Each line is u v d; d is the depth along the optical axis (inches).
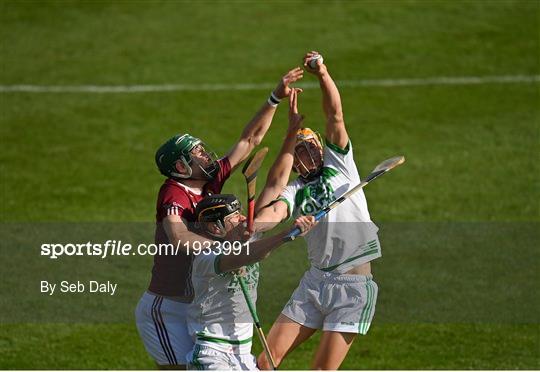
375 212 1892.2
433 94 2394.2
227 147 2151.8
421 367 1363.2
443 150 2142.0
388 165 1124.5
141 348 1427.2
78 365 1369.3
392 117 2284.7
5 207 1903.3
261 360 1173.1
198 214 1059.3
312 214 1151.6
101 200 1936.5
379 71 2504.9
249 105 2333.9
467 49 2608.3
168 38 2672.2
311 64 1123.3
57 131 2225.6
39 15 2792.8
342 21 2753.4
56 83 2448.3
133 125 2250.2
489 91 2409.0
